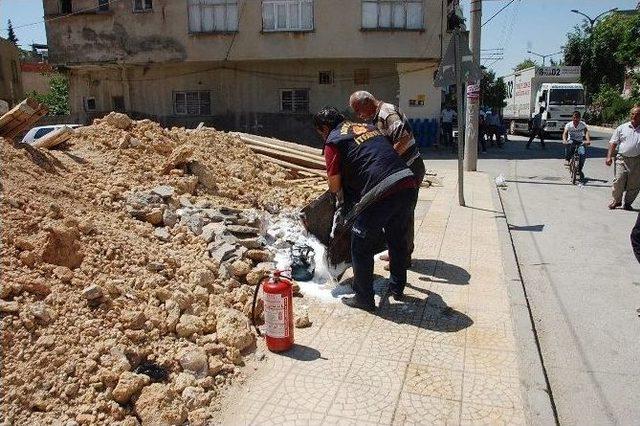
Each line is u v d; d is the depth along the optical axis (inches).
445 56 335.0
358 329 164.9
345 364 143.8
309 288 194.7
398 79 862.5
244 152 346.9
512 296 191.5
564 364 157.5
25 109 210.7
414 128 874.1
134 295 150.1
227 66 874.8
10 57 1169.4
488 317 173.8
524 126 1229.1
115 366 123.2
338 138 171.6
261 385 133.5
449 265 226.5
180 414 117.0
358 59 840.3
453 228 289.9
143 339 137.4
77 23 847.1
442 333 162.6
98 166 235.3
